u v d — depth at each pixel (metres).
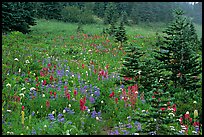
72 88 12.94
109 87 14.02
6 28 31.94
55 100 11.38
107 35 38.62
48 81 13.91
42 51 22.33
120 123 9.91
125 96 12.25
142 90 13.51
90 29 48.16
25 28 35.03
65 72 15.55
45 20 57.09
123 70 15.66
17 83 12.88
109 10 64.06
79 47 26.58
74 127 9.07
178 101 12.34
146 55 25.12
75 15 61.78
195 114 10.23
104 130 9.72
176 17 16.25
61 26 50.12
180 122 10.05
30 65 15.83
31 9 38.00
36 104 10.87
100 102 12.10
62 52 23.09
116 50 26.44
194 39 31.09
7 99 10.63
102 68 18.52
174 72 14.33
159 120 8.51
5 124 8.82
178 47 14.73
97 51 24.98
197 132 9.51
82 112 10.42
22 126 8.80
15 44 22.62
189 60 14.31
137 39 35.62
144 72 14.22
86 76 15.49
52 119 9.39
